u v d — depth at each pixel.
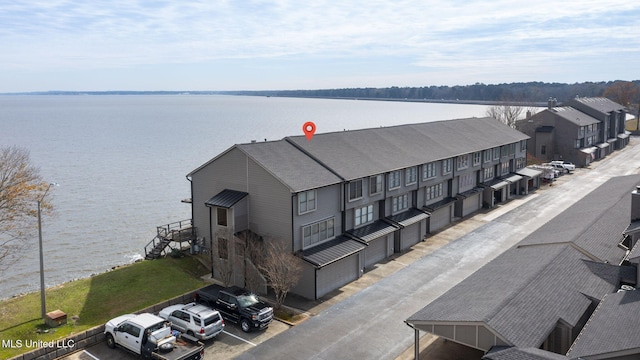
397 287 36.75
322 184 36.31
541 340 21.56
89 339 28.16
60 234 57.81
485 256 43.31
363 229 41.12
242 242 35.38
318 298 35.03
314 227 36.69
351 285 37.47
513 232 50.56
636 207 34.38
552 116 95.50
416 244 47.34
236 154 37.50
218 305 31.78
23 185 35.09
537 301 24.50
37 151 123.81
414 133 55.44
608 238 33.62
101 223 61.94
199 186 40.91
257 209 36.75
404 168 44.94
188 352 25.33
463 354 26.62
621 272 28.38
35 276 46.44
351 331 29.80
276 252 33.31
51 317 29.45
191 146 136.25
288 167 36.88
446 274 39.19
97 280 36.66
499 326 21.67
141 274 37.72
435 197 51.94
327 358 26.70
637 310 22.70
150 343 25.75
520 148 70.94
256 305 30.83
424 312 24.95
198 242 41.66
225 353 27.41
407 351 27.34
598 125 105.19
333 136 45.97
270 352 27.41
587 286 27.16
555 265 28.61
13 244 53.03
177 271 38.62
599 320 23.17
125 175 91.94
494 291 25.84
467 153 54.78
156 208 68.75
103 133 176.25
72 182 85.31
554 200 65.12
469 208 58.94
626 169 89.19
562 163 86.50
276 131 189.12
